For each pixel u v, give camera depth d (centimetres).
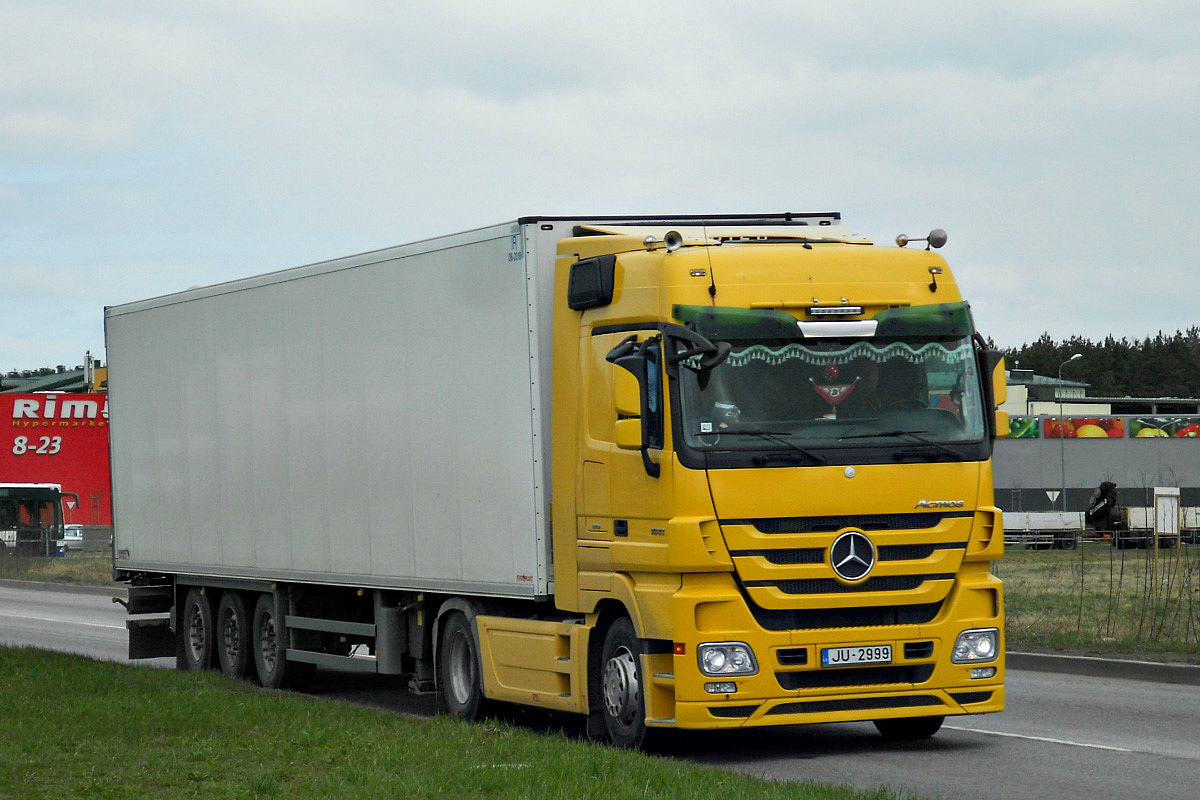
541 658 3086
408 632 3684
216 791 2353
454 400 3353
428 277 3438
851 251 2816
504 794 2219
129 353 4981
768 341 2716
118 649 5766
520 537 3131
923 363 2778
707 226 3238
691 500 2636
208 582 4612
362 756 2642
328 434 3878
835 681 2705
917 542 2719
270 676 4312
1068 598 6400
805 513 2662
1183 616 5284
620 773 2367
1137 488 14950
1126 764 2686
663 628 2683
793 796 2142
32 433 18588
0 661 4466
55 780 2491
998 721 3288
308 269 3941
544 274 3105
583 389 2948
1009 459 14825
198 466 4569
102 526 14888
